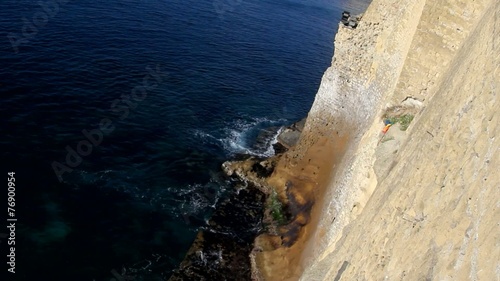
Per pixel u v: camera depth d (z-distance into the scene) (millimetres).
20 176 25328
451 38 16938
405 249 8516
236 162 33188
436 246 7270
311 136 34094
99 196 26453
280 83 48188
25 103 30297
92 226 24438
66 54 36969
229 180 32031
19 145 27078
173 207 27938
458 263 6367
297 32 64312
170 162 31500
